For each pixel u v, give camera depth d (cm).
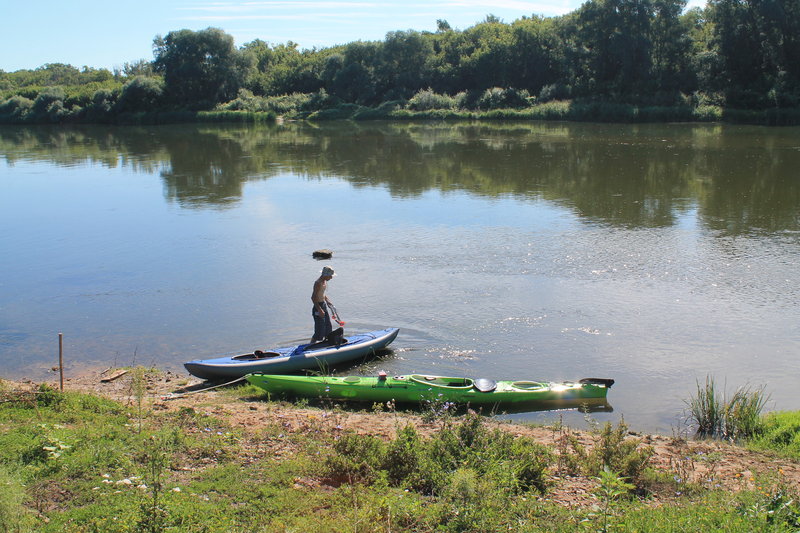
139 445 775
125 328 1354
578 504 669
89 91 7369
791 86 5412
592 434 895
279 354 1168
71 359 1212
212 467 732
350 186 2839
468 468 696
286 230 2111
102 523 584
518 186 2723
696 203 2316
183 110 7025
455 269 1678
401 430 817
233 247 1933
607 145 3953
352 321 1363
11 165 3753
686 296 1456
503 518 611
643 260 1703
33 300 1523
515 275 1622
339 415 972
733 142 3975
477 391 1037
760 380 1091
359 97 7275
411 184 2842
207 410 955
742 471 785
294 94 7562
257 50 9656
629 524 600
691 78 5919
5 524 565
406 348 1246
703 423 958
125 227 2202
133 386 1070
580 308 1407
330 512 638
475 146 4091
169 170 3419
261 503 654
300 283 1603
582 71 6531
